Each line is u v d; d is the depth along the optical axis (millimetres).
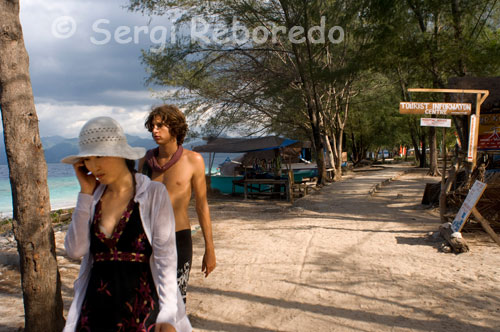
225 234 8250
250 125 18953
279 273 5410
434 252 6172
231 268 5723
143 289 1971
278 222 9570
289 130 20188
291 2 15602
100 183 2084
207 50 16750
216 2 15781
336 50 18375
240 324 3828
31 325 3025
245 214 11312
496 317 3805
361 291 4617
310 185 20516
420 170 32594
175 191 2984
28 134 2967
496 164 9859
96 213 2008
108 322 1901
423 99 17234
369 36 12203
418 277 5023
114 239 1961
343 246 6812
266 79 17781
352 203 12758
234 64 17969
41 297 3025
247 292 4699
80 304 1988
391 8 11031
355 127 37062
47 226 3068
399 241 7004
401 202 12719
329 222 9273
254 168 20859
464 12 10672
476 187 6461
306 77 16469
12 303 4512
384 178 22859
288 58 18438
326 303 4297
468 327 3617
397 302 4250
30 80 3053
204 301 4449
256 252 6602
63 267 5766
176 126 3037
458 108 7773
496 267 5305
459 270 5238
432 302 4215
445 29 12156
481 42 10992
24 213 2969
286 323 3824
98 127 1950
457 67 11406
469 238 6895
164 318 1907
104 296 1930
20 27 3018
